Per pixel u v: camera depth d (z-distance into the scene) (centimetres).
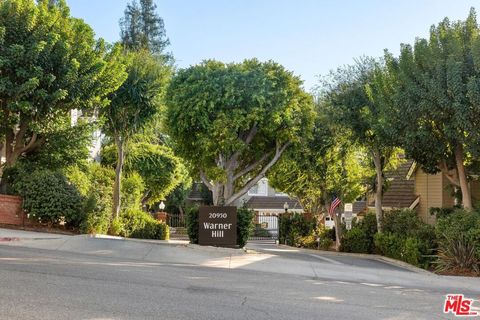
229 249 1709
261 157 2070
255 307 879
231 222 1762
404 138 1794
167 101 1880
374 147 2294
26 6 1902
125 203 2581
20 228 1850
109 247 1595
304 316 830
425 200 2720
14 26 1867
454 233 1616
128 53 2416
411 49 1772
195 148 1902
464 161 1919
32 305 795
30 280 986
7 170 1962
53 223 1900
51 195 1877
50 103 1889
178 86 1850
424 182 2736
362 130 2247
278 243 3284
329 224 3009
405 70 1747
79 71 1970
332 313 866
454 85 1559
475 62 1552
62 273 1086
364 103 2217
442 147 1752
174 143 1945
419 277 1466
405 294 1138
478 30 1722
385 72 2069
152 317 766
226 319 781
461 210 1706
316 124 2423
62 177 1955
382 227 2280
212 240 1756
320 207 3428
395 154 2502
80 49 1983
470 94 1514
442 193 2605
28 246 1533
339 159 2656
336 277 1379
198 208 1830
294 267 1488
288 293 1040
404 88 1772
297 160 2555
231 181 1939
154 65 2356
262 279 1224
